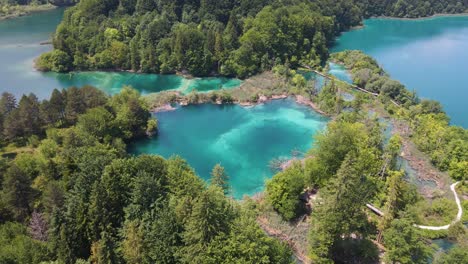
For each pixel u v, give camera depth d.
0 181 86.00
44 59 194.62
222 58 188.25
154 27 199.38
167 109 156.62
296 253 85.56
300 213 97.38
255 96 163.75
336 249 84.31
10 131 115.56
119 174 77.62
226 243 67.19
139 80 186.12
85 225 70.56
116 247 69.94
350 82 184.50
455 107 163.50
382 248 86.00
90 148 97.75
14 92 169.62
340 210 77.62
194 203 71.50
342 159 99.44
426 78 197.12
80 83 180.88
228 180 112.69
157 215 72.56
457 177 111.81
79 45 197.25
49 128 119.06
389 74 197.75
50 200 76.94
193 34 189.00
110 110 131.88
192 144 132.38
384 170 107.62
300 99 164.38
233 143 132.88
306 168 103.25
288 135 138.12
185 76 190.75
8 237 71.31
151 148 129.75
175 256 67.75
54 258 68.75
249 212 83.38
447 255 74.56
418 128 134.00
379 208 96.88
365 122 133.12
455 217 95.25
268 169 118.38
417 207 96.06
